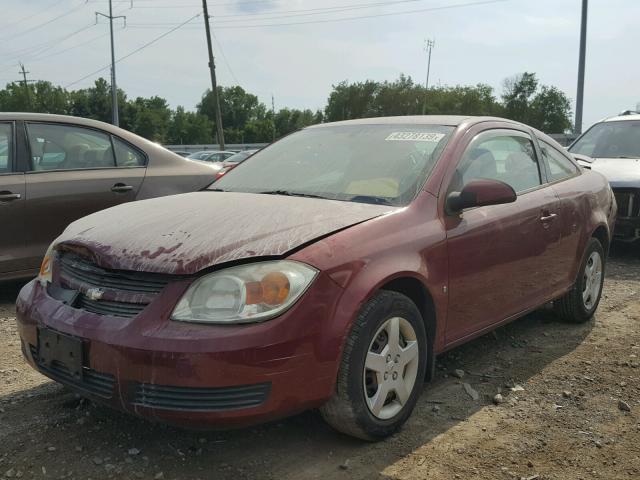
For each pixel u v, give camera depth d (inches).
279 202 130.0
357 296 110.0
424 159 142.3
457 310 137.3
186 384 98.3
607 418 134.3
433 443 122.0
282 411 103.5
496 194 132.6
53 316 112.7
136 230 117.3
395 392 121.9
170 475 109.3
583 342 182.9
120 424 127.1
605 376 157.2
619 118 364.8
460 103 3619.6
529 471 112.9
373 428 116.8
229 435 123.6
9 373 153.8
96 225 126.0
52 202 213.9
